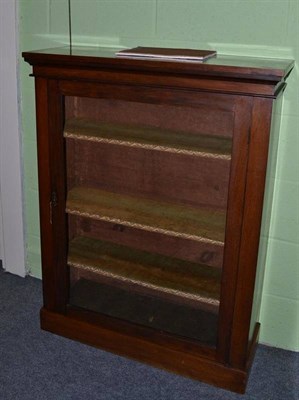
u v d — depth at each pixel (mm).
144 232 2102
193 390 1867
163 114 1878
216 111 1645
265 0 1786
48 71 1751
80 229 2172
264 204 1668
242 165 1610
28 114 2346
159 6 1953
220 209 1918
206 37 1915
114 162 2027
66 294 2070
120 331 2004
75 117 1922
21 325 2201
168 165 1948
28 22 2207
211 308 2033
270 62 1688
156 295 2129
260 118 1538
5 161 2445
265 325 2143
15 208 2502
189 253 2053
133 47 2051
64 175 1906
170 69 1554
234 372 1842
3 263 2656
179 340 1905
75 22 2121
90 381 1893
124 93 1681
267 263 2053
